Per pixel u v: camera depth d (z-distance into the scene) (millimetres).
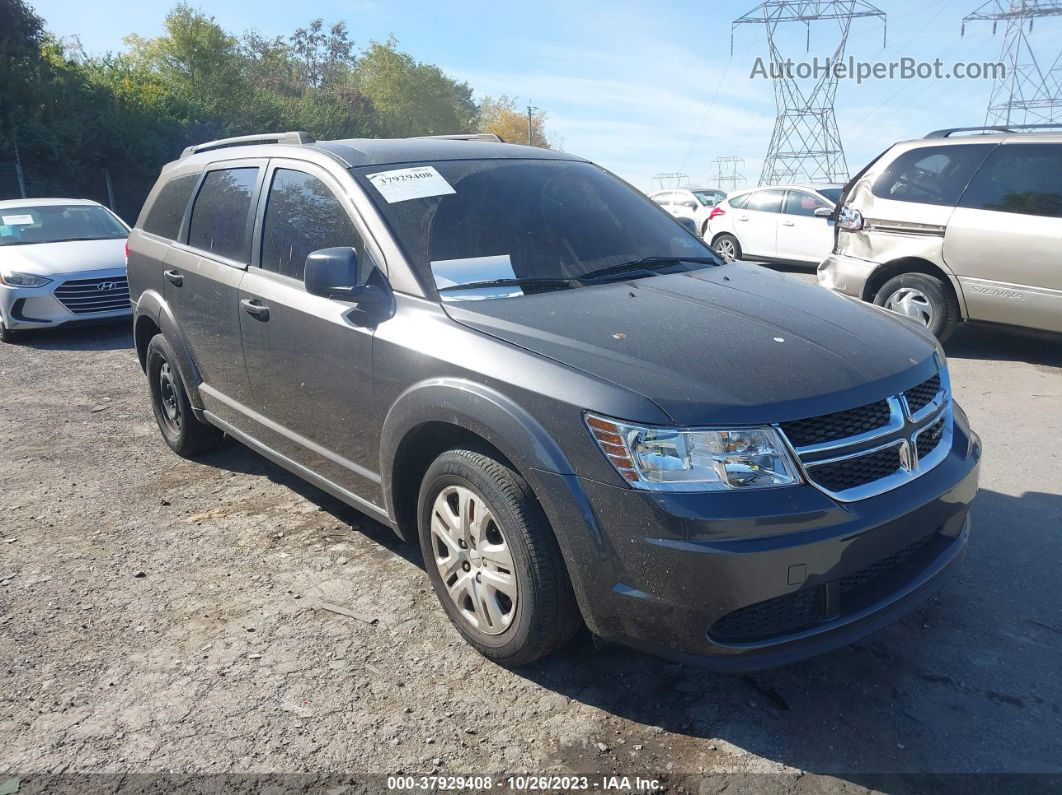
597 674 2930
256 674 2969
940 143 7070
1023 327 6648
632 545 2422
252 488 4703
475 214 3529
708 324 2896
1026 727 2609
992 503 4219
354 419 3389
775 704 2746
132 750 2598
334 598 3477
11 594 3568
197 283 4414
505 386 2693
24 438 5695
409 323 3104
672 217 4273
